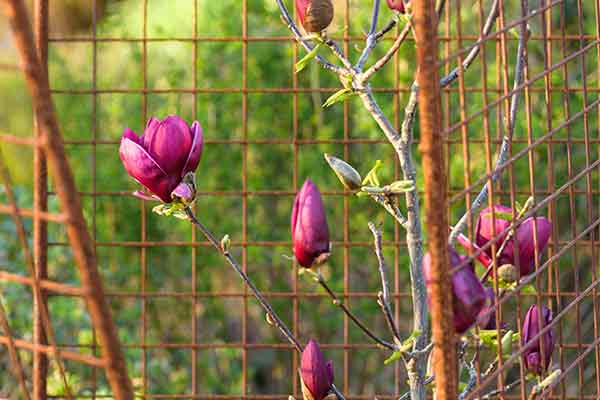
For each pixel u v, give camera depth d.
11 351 1.37
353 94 1.74
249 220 4.64
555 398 2.64
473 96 4.00
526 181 3.97
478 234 1.64
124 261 4.75
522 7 1.66
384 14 3.96
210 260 4.67
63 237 4.24
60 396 2.58
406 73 4.08
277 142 2.71
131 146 1.66
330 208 4.47
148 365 4.28
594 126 4.00
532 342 1.54
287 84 4.52
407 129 1.70
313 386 1.69
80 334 3.80
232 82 4.53
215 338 4.80
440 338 1.27
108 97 4.82
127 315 4.59
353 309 4.52
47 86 1.18
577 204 4.25
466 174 1.41
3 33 5.77
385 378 4.58
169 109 4.66
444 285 1.27
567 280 4.28
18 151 5.75
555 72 3.92
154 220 4.71
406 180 1.69
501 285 1.62
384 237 4.34
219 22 4.49
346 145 2.70
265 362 4.88
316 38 1.74
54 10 6.15
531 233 1.62
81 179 4.71
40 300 1.28
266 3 4.43
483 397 1.70
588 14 4.21
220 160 4.59
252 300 4.68
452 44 3.82
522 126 3.90
